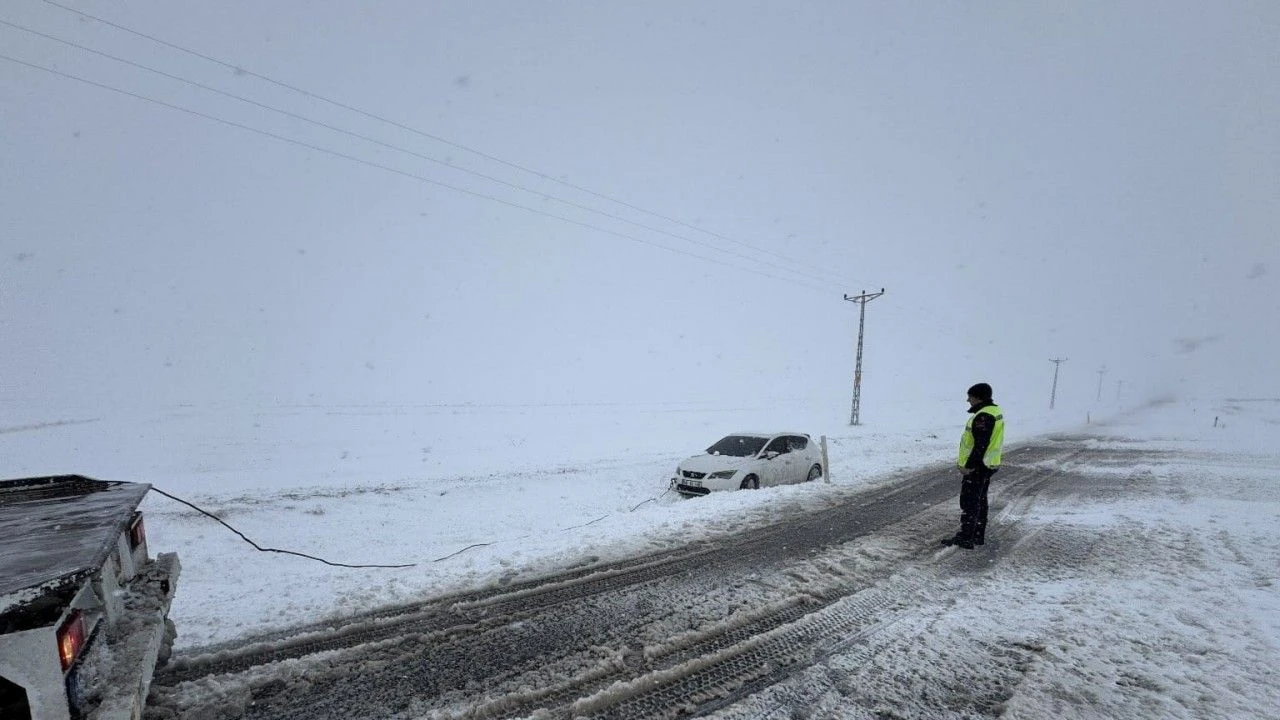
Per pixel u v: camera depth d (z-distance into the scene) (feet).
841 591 16.99
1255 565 18.89
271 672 12.07
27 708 6.56
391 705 10.89
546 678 11.91
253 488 39.58
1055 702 10.76
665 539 22.75
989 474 21.79
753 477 36.09
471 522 30.14
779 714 10.55
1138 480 39.75
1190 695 10.91
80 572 6.99
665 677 11.92
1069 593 16.63
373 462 53.78
